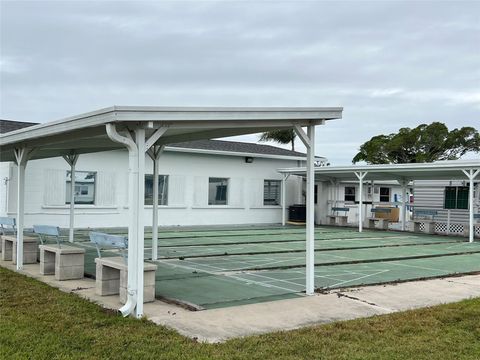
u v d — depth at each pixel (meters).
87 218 19.95
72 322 6.08
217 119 7.04
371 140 45.06
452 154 42.09
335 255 13.54
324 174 25.20
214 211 24.23
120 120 6.20
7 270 9.66
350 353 5.22
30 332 5.65
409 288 8.91
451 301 7.88
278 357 5.04
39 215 18.80
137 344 5.32
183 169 23.05
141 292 6.54
